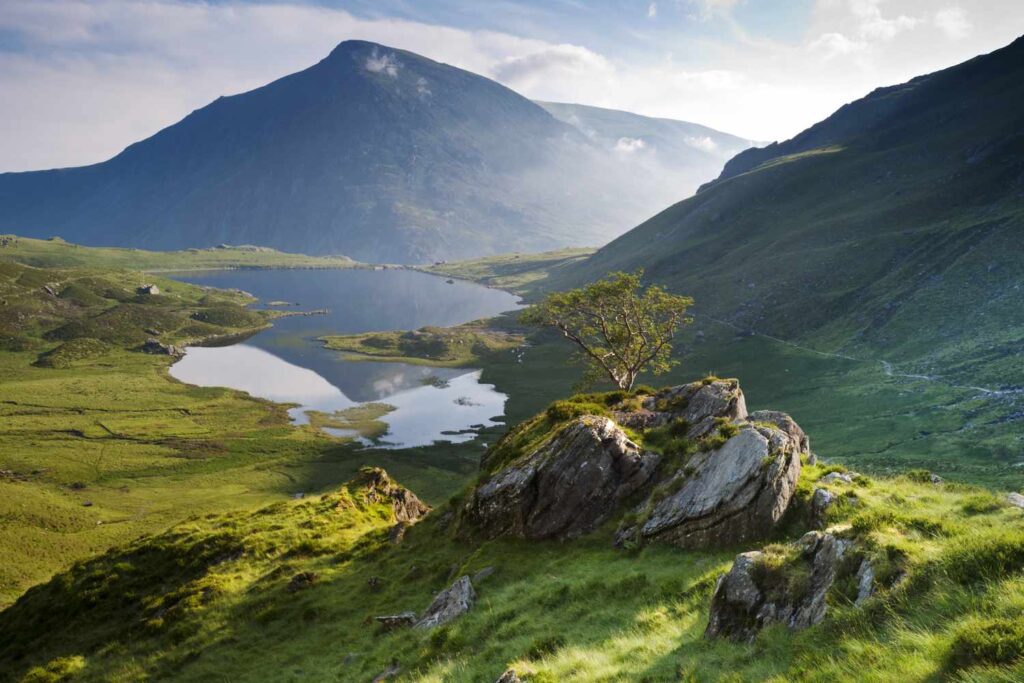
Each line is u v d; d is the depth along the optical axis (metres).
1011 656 9.02
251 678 32.03
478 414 171.25
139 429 168.12
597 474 34.84
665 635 18.28
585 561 29.38
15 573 87.69
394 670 25.58
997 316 144.38
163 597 44.84
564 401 48.19
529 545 34.19
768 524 25.41
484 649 23.28
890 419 112.06
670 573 24.14
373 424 165.38
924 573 13.16
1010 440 86.25
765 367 174.88
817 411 129.12
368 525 55.06
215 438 158.75
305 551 48.34
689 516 27.23
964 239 192.75
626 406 44.72
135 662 37.53
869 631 12.30
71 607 46.75
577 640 20.73
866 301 193.88
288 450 147.50
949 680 9.31
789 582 15.85
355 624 34.84
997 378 115.25
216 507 113.25
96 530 104.38
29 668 40.88
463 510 41.06
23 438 161.50
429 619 29.78
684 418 40.53
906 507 24.19
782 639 14.34
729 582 17.08
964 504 22.91
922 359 142.88
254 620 38.88
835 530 16.58
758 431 29.70
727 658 14.79
